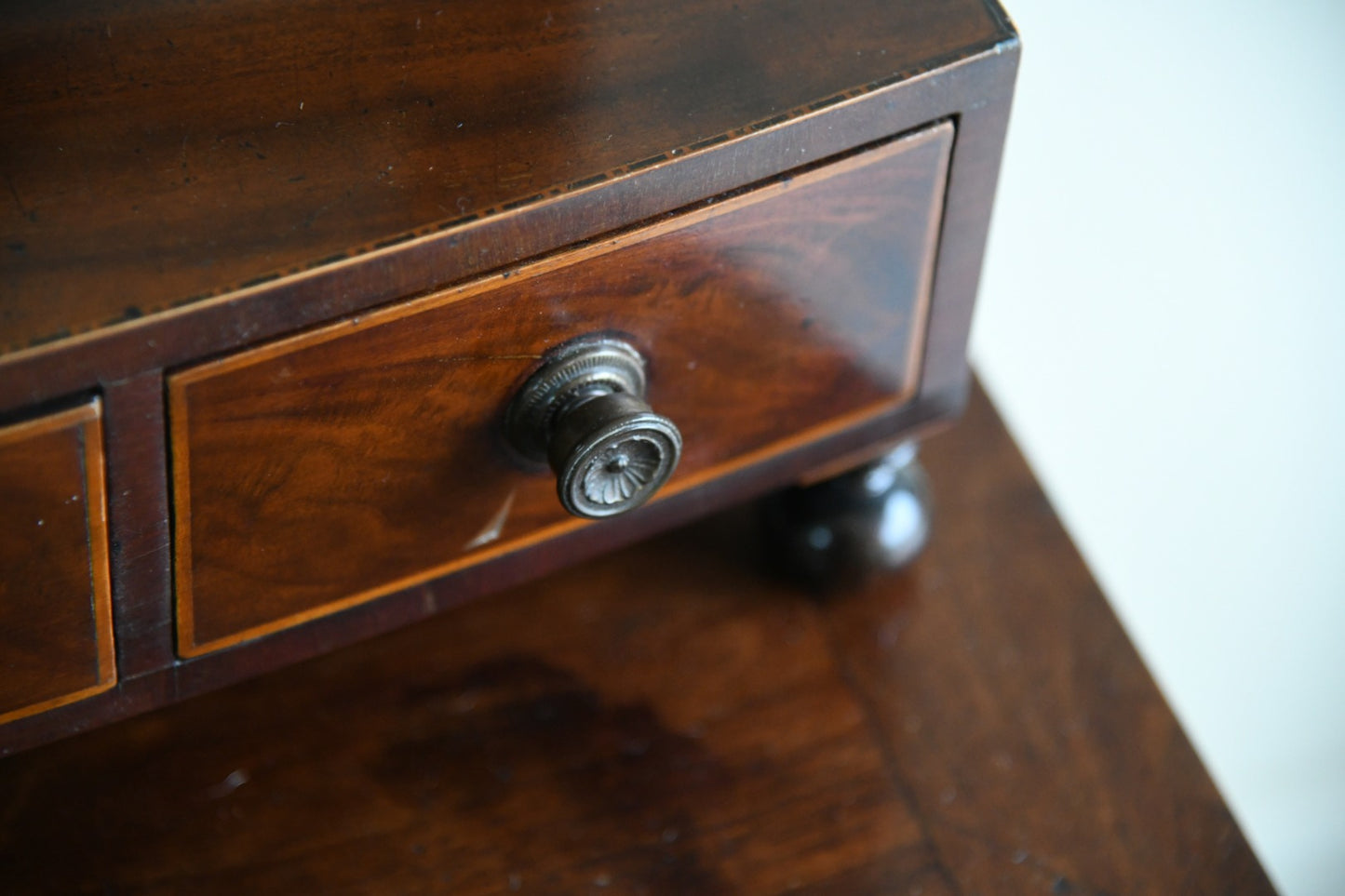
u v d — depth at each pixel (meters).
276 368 0.39
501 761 0.47
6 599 0.39
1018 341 0.65
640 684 0.48
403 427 0.41
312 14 0.41
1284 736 0.68
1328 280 0.61
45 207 0.38
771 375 0.44
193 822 0.46
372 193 0.39
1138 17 0.58
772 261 0.42
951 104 0.41
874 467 0.48
